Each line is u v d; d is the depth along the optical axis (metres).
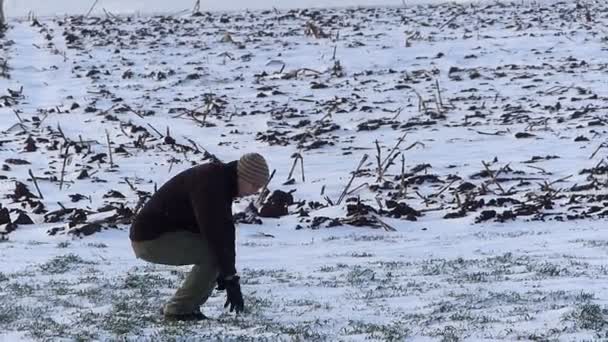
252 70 44.94
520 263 14.94
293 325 10.27
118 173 26.67
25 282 13.25
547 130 32.91
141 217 9.71
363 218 20.39
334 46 49.50
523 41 50.50
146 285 12.81
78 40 51.00
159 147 30.41
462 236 19.03
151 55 47.88
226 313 10.88
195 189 9.38
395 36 52.41
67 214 20.58
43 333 9.80
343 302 11.77
